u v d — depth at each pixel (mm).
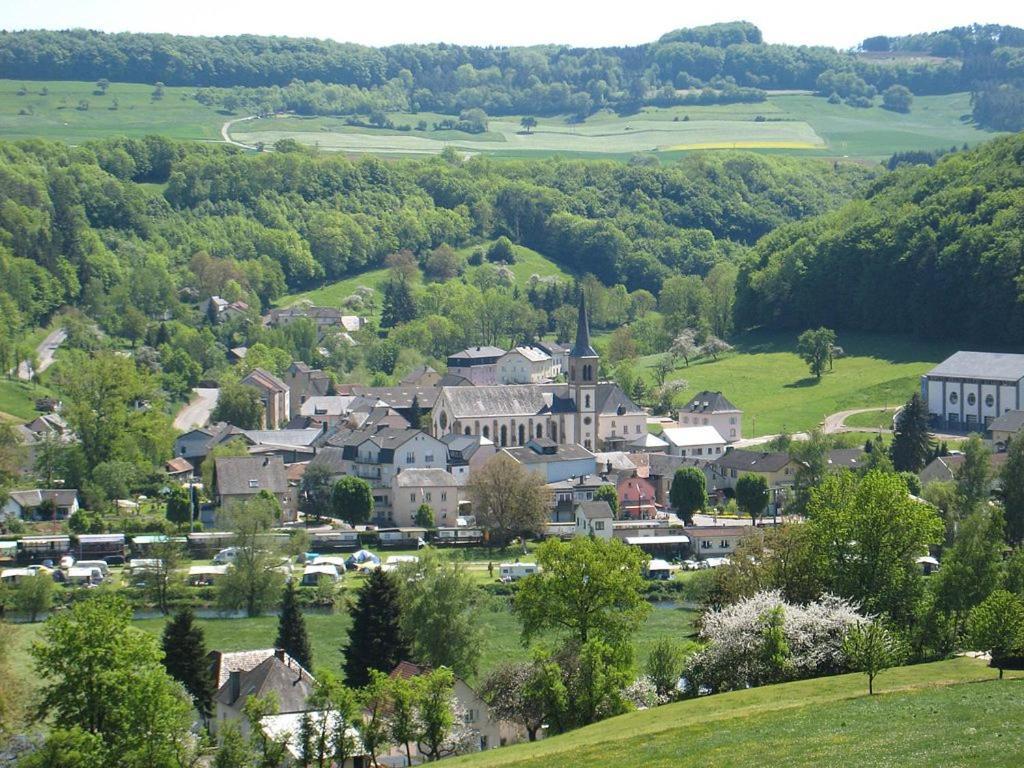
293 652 191875
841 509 186500
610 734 138875
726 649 164375
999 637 155375
